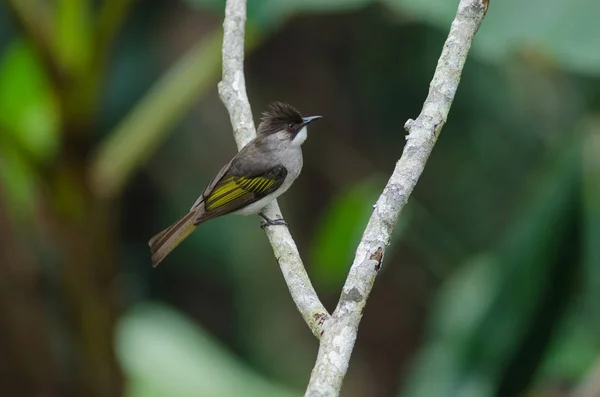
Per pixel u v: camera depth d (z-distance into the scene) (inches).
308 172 721.0
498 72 621.6
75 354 439.8
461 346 430.9
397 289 741.3
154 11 616.4
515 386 425.1
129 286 644.1
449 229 650.8
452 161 657.0
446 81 261.1
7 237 455.5
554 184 404.5
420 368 462.6
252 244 644.7
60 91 402.0
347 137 711.1
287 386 647.8
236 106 334.0
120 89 599.2
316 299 262.2
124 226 653.9
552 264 409.1
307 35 698.2
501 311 417.7
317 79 706.8
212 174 653.9
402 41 671.1
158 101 415.5
